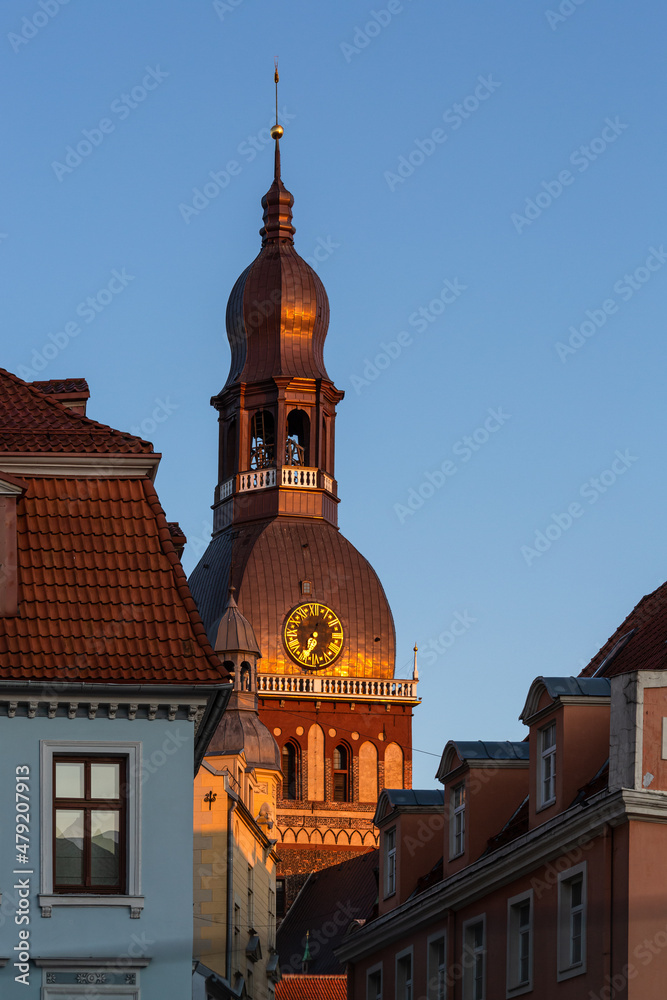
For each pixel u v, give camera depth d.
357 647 197.38
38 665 44.50
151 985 43.91
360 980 74.88
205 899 84.56
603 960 51.47
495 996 59.62
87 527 46.91
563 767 55.97
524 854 57.06
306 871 188.50
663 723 51.81
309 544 199.75
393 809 71.00
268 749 139.38
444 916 64.50
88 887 44.28
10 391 51.34
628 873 50.91
